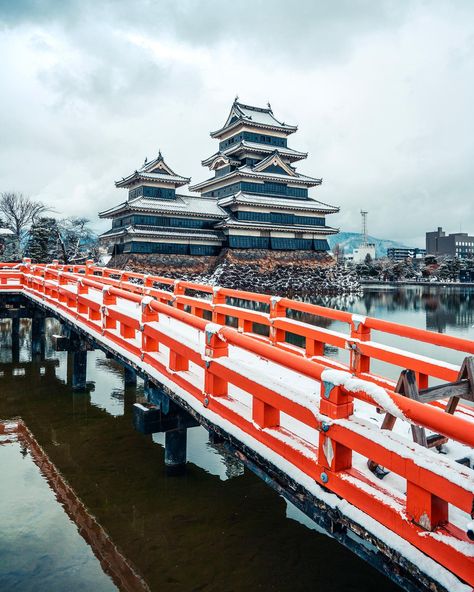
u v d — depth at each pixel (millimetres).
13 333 17594
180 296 10984
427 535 2830
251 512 6793
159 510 6832
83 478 7879
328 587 5207
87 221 80438
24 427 10383
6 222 70875
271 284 56719
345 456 3639
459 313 36469
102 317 9367
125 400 12375
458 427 2633
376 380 6090
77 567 5508
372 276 95000
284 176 58562
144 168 53750
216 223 55812
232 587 5188
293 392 4102
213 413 5246
